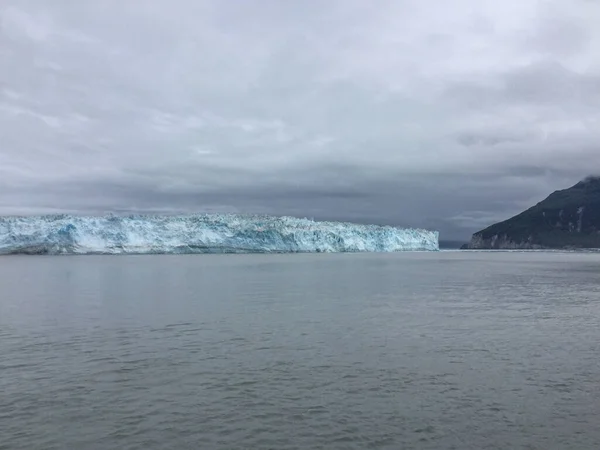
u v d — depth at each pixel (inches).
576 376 836.6
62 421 664.4
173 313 1535.4
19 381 827.4
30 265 4815.5
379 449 586.2
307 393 763.4
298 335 1177.4
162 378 840.3
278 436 620.1
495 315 1455.5
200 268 4210.1
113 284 2608.3
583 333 1178.0
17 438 614.9
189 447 593.3
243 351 1021.2
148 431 634.8
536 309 1578.5
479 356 967.0
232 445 597.6
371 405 713.6
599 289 2245.3
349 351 1014.4
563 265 4800.7
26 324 1350.9
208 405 717.3
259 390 776.9
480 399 733.3
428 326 1278.3
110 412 693.3
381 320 1378.0
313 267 4392.2
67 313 1547.7
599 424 647.1
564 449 583.5
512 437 612.1
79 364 929.5
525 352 994.1
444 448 586.9
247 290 2260.1
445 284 2551.7
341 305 1706.4
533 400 727.7
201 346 1067.9
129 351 1027.9
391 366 903.1
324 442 603.5
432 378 831.1
